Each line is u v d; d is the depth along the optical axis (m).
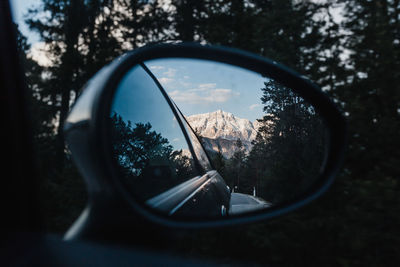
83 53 6.28
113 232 0.91
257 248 2.54
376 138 3.06
